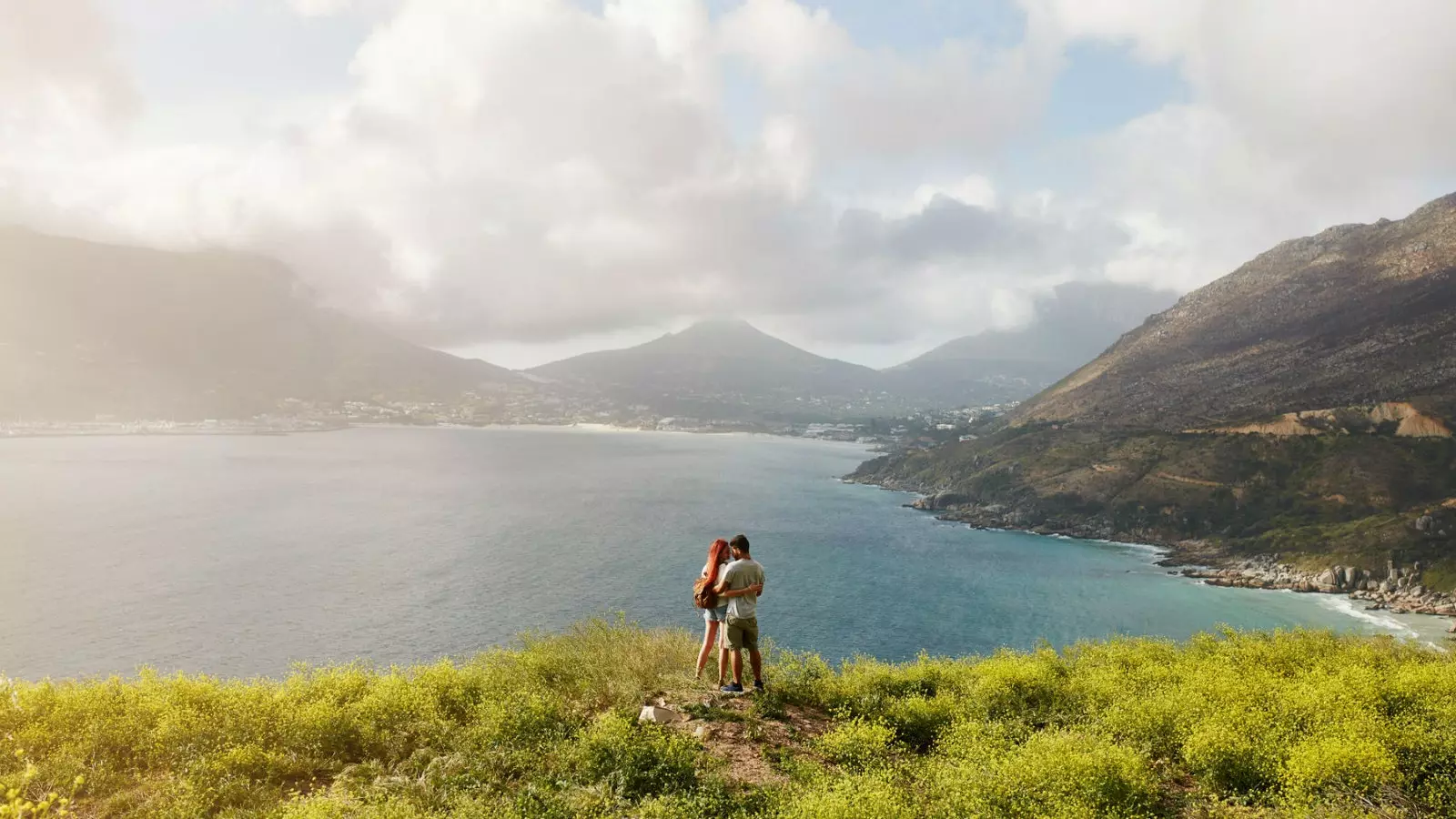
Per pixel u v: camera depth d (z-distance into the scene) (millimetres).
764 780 8609
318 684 11336
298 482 196875
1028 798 7750
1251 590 103000
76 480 184625
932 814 7523
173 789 7660
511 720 9758
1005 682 12617
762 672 13102
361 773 8586
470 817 7125
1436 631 81062
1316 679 12148
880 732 9719
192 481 189250
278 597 83312
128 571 93938
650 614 78875
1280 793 8180
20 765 7898
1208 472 154125
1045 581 105750
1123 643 17328
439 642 68000
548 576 96875
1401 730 9375
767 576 102750
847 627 80000
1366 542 110875
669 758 8625
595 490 199625
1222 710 10281
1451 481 129625
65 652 63312
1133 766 8383
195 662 61562
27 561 98000
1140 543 137375
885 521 157375
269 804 7691
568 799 7746
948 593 96500
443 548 115312
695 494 196250
